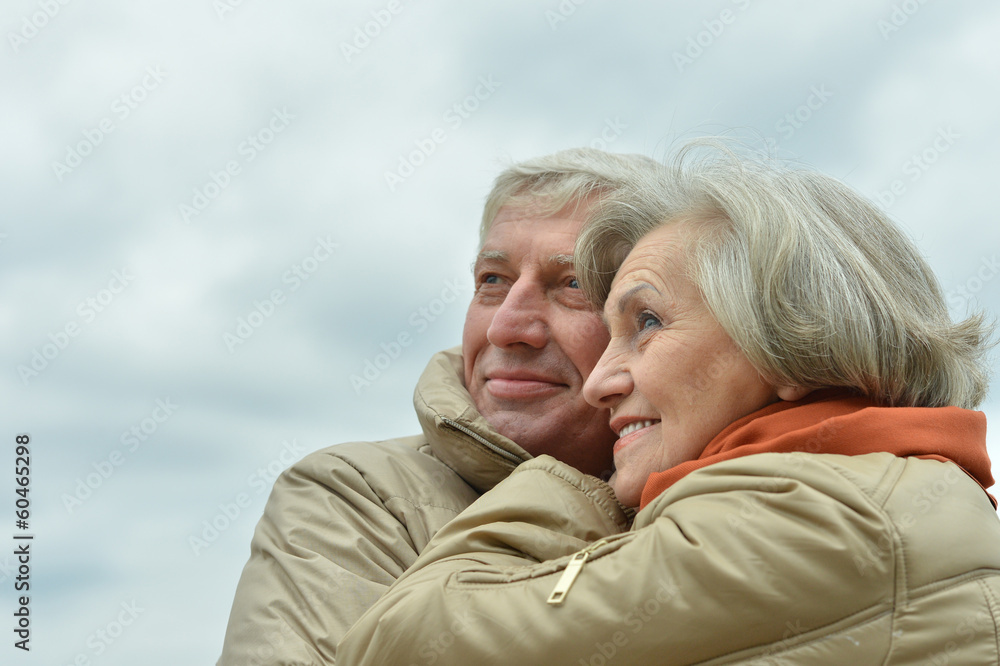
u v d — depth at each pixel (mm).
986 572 1178
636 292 1692
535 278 2369
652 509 1377
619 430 1769
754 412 1559
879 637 1126
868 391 1496
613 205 2051
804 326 1468
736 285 1542
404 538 2096
